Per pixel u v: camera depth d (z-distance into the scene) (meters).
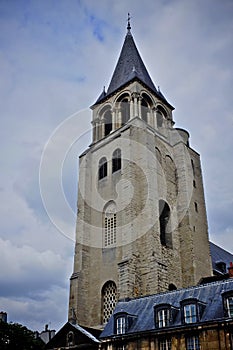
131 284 36.38
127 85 51.09
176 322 26.88
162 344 26.62
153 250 38.19
